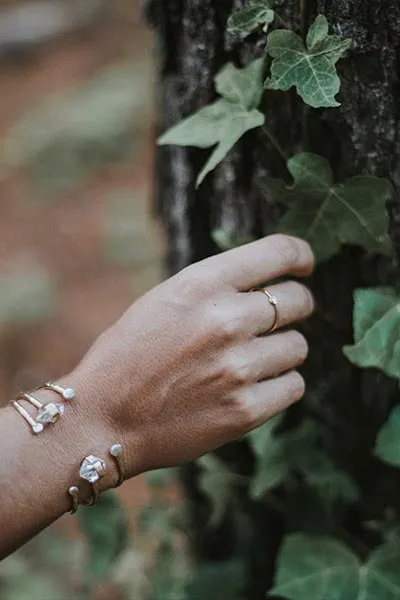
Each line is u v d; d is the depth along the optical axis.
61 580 0.81
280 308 0.47
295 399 0.48
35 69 2.01
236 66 0.54
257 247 0.47
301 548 0.54
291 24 0.48
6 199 1.55
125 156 1.60
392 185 0.50
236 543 0.66
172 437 0.46
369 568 0.54
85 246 1.39
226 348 0.45
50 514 0.45
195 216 0.60
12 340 1.20
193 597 0.63
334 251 0.51
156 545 0.74
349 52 0.47
